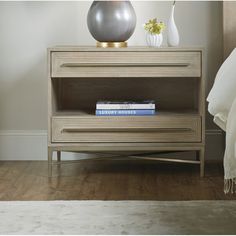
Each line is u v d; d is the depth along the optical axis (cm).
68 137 324
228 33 355
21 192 288
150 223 231
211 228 224
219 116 267
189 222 232
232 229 222
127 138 324
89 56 319
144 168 350
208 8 368
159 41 332
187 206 255
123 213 246
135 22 342
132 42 369
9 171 340
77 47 320
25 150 374
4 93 372
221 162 363
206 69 369
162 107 365
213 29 368
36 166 355
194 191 289
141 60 320
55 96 340
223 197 275
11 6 369
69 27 370
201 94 322
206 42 369
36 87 373
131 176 327
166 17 369
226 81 268
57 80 349
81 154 371
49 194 284
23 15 370
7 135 373
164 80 364
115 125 324
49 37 370
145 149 325
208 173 333
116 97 365
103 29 334
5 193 286
